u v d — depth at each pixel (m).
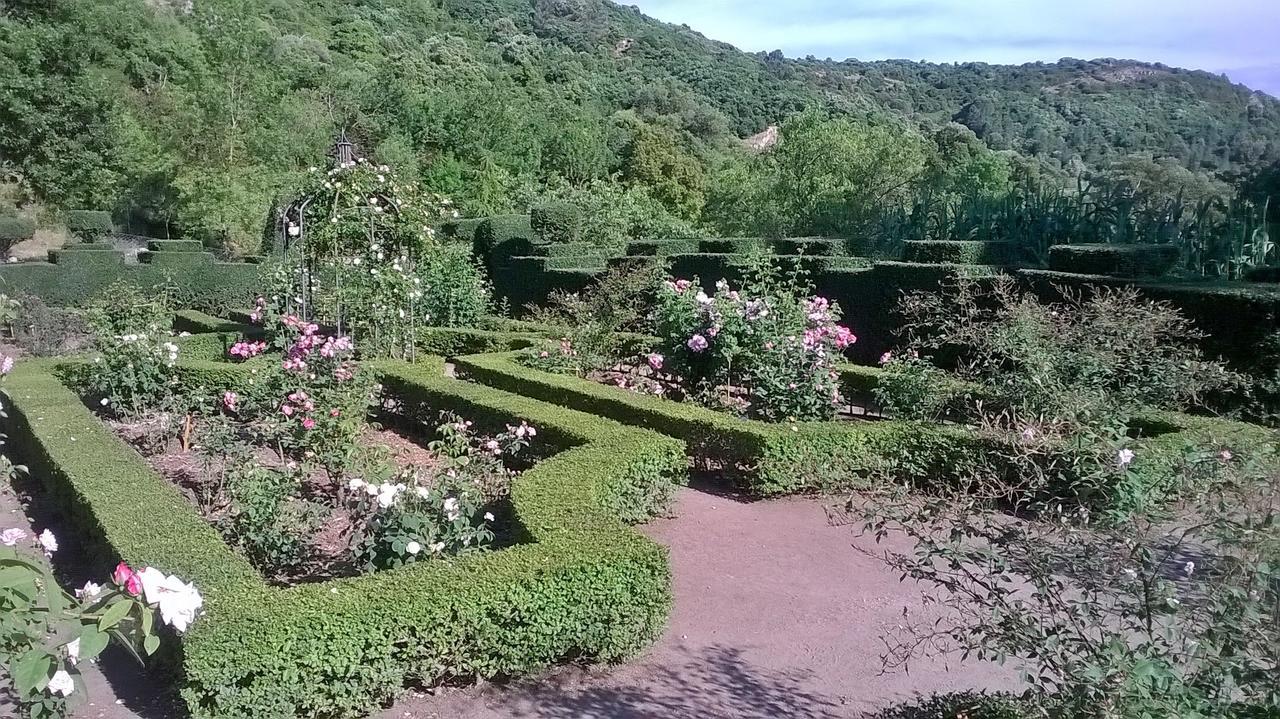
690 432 6.45
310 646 3.19
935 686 3.65
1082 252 9.17
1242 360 7.17
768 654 3.94
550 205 18.45
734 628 4.19
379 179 9.55
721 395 7.73
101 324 8.40
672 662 3.85
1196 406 7.06
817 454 6.05
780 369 7.06
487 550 4.07
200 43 26.39
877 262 10.73
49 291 16.70
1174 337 7.23
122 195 25.09
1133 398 6.00
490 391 7.34
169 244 20.45
